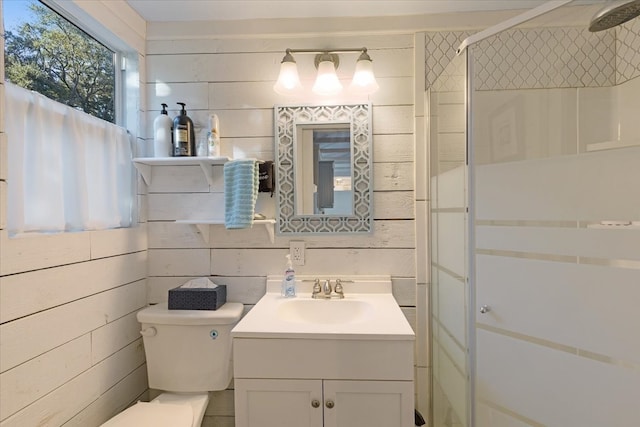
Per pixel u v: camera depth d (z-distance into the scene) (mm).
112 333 1430
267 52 1653
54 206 1154
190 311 1508
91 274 1314
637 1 1161
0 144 969
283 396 1186
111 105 1570
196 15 1616
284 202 1650
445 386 1498
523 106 1287
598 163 1128
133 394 1567
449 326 1452
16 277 1014
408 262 1628
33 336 1068
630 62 1293
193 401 1461
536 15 1232
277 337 1181
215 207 1665
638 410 1034
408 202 1627
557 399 1146
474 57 1300
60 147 1188
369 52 1630
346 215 1633
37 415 1079
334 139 1642
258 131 1659
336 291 1554
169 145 1605
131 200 1601
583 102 1294
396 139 1628
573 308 1132
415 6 1554
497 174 1254
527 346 1195
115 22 1455
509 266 1227
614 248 1082
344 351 1172
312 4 1533
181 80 1669
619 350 1062
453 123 1395
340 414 1178
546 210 1188
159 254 1674
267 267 1655
